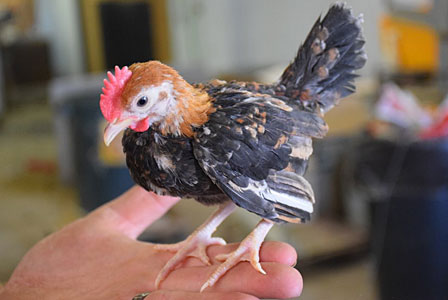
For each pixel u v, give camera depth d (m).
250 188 0.38
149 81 0.37
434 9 0.76
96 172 1.04
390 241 0.72
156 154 0.39
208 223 0.44
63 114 1.20
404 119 0.75
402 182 0.69
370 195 0.74
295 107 0.40
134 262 0.46
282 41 1.67
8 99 2.37
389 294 0.73
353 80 0.42
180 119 0.38
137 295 0.42
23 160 1.65
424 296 0.71
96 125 1.09
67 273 0.47
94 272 0.47
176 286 0.41
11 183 1.44
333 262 0.85
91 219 0.51
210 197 0.41
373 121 0.82
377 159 0.73
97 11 2.29
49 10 2.49
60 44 2.50
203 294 0.38
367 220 0.84
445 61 0.85
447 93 0.86
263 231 0.40
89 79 1.49
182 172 0.39
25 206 1.24
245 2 1.83
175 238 0.67
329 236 0.91
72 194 1.30
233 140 0.38
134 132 0.39
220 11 1.96
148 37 2.35
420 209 0.68
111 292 0.44
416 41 1.02
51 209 1.21
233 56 1.93
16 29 2.53
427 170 0.67
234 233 0.66
